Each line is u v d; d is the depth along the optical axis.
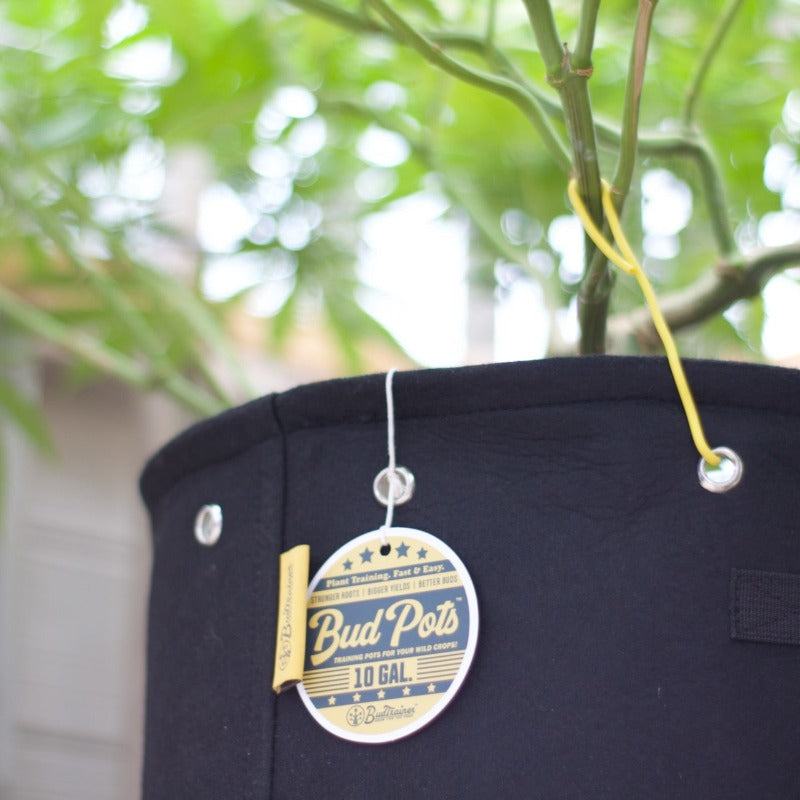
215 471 0.83
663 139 1.03
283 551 0.79
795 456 0.77
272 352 1.71
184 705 0.81
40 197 1.49
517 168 1.57
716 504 0.76
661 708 0.74
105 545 2.36
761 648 0.75
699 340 1.55
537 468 0.76
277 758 0.77
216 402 1.52
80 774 2.24
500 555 0.76
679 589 0.75
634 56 0.82
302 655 0.76
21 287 1.65
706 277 1.07
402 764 0.75
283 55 1.38
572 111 0.83
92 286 1.29
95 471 2.37
